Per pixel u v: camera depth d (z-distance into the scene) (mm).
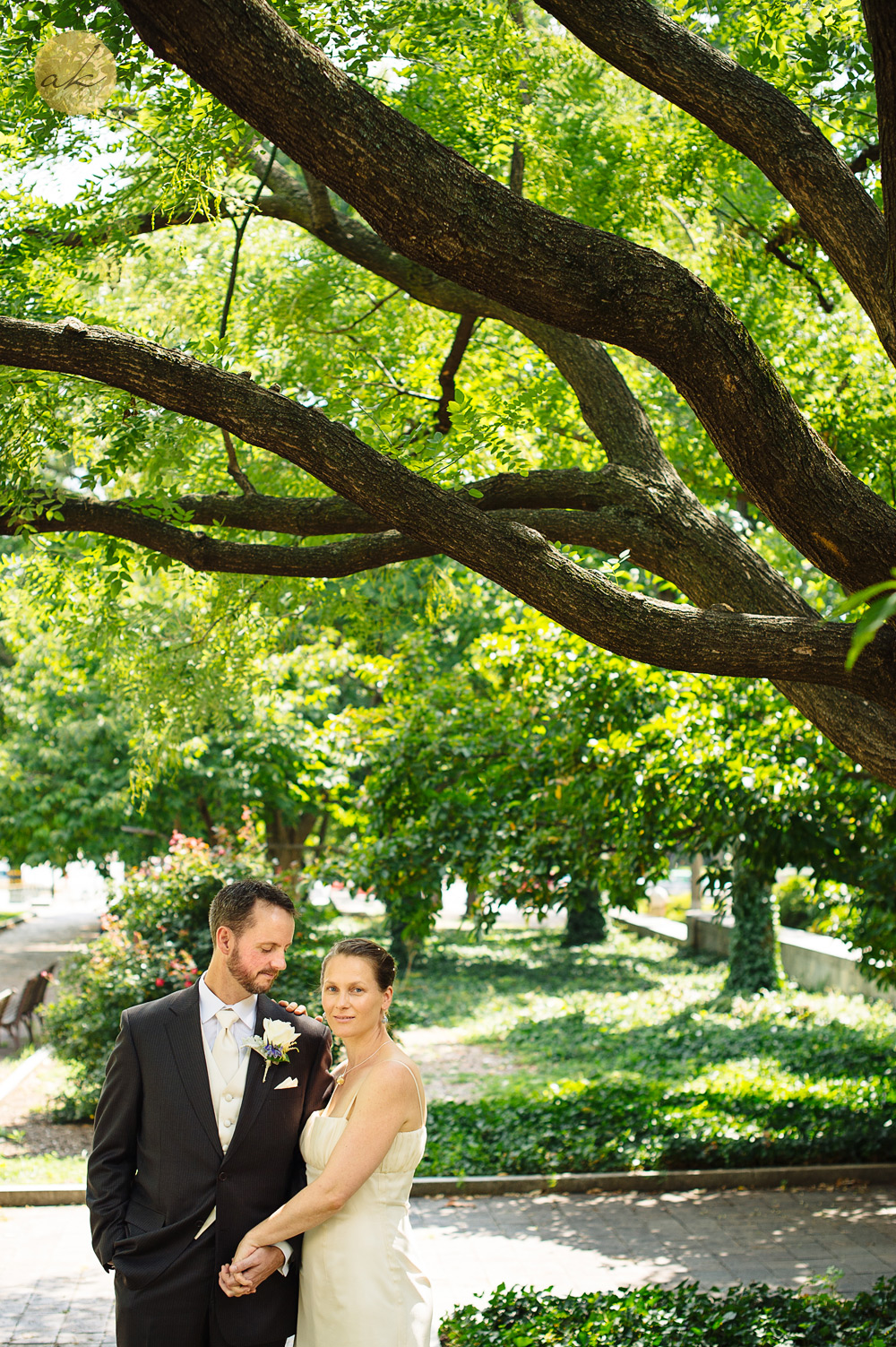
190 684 8547
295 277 7887
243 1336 3230
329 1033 3654
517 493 4762
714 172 6727
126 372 3363
